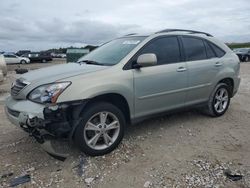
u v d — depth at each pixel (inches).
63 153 164.6
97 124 169.6
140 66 184.7
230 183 144.3
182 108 217.5
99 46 232.4
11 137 205.0
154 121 233.3
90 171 155.6
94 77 167.5
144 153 176.4
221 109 249.4
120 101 182.2
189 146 187.8
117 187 141.6
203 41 233.9
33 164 164.6
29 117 153.6
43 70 186.7
